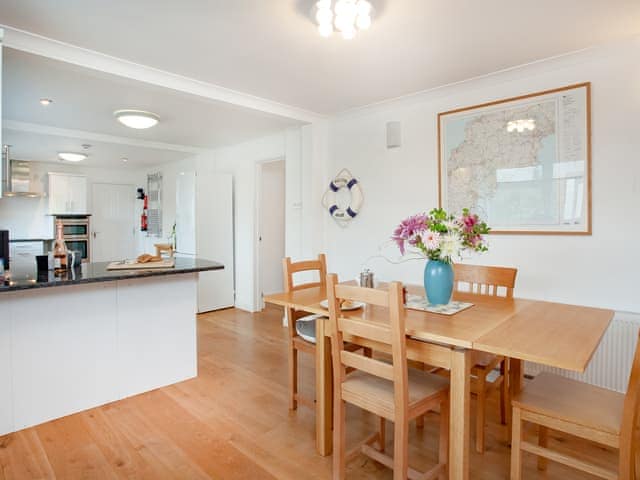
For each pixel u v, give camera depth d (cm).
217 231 521
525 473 182
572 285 263
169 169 661
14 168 598
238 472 183
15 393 219
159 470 184
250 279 516
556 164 267
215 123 417
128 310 261
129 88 306
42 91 314
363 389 169
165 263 292
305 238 415
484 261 302
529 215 279
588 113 254
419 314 183
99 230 721
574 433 145
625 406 134
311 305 201
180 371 287
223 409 244
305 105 362
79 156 550
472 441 211
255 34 224
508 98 288
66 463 189
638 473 179
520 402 156
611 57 245
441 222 191
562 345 139
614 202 246
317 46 240
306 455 197
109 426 224
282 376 296
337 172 406
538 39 231
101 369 250
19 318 220
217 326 439
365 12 189
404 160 351
